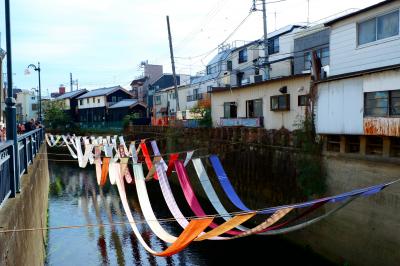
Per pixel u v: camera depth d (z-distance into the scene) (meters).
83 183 30.05
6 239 5.33
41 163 17.81
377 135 11.87
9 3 8.64
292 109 19.41
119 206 22.59
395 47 13.66
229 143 20.06
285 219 15.68
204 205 21.39
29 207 9.06
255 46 34.62
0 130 18.06
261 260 14.40
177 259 14.78
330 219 13.48
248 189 18.41
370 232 11.91
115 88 57.97
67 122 56.22
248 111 23.70
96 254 15.27
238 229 7.85
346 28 15.92
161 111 50.19
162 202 23.22
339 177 13.45
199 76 51.88
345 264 12.70
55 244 16.33
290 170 15.52
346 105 13.20
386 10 13.96
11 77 8.36
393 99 11.59
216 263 14.34
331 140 14.03
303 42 27.27
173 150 28.98
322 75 18.59
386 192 11.44
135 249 15.81
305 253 14.59
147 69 62.53
